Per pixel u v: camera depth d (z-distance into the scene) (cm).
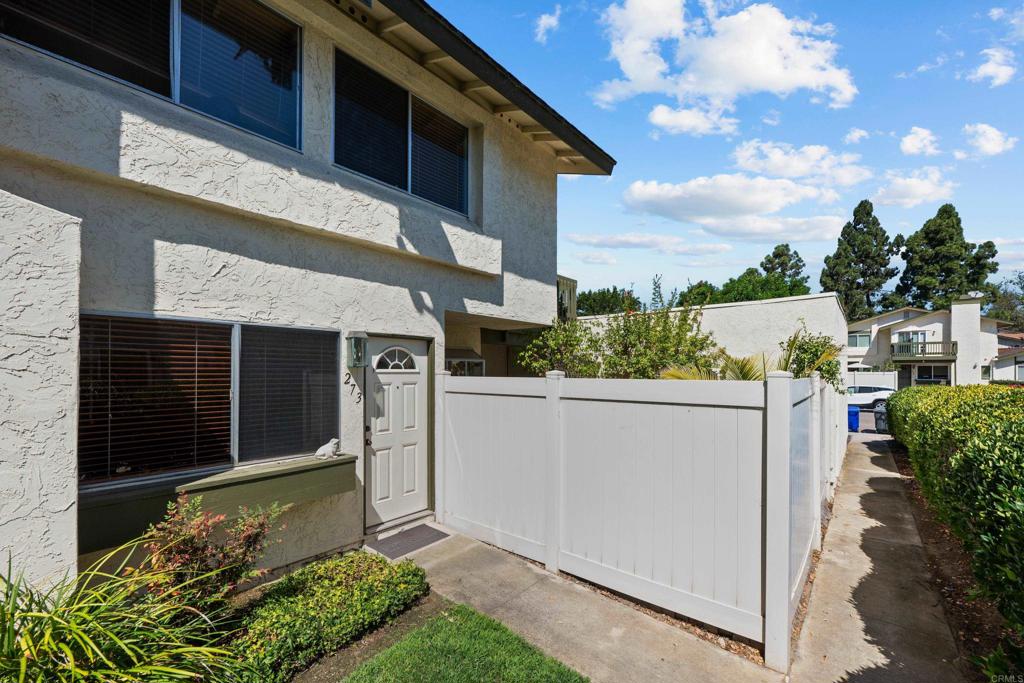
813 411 559
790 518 370
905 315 3603
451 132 712
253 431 461
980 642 383
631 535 448
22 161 335
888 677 344
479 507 589
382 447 593
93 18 373
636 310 912
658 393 433
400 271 612
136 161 373
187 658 261
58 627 237
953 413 579
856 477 1012
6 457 268
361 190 544
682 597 414
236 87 459
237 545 375
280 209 466
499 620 415
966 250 4944
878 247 5716
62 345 294
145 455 390
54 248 292
